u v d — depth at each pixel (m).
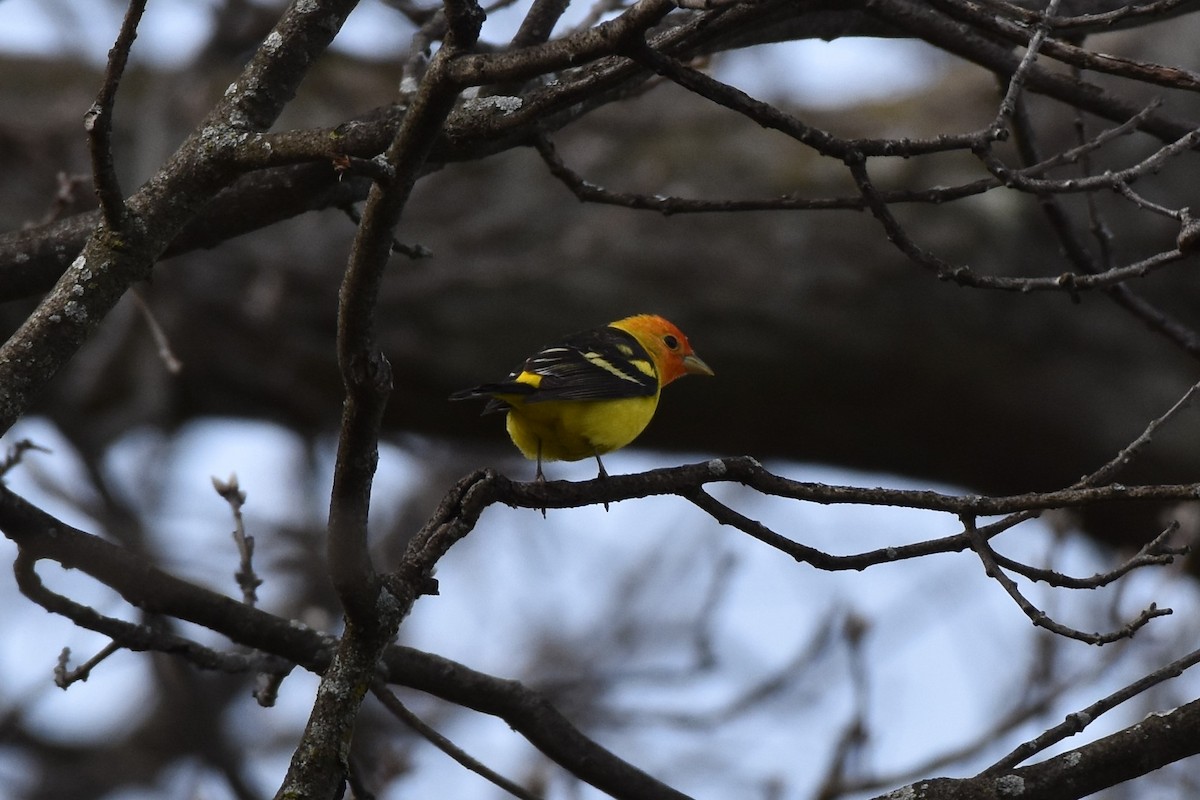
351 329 5.09
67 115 16.38
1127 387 16.94
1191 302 17.14
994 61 8.01
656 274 16.52
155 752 17.78
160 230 6.32
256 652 7.56
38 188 15.84
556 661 15.82
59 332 6.17
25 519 6.45
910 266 16.75
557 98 6.09
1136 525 17.08
